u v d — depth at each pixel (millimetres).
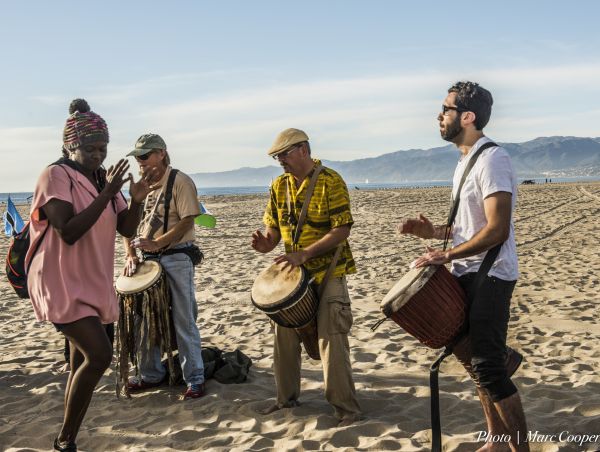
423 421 4652
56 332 7965
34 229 3771
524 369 5926
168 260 5270
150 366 5508
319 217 4613
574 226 19641
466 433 4426
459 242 3768
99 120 3902
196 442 4426
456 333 3725
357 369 6070
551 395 5145
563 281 10336
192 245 5395
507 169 3584
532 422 4566
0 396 5547
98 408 5184
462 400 5059
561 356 6375
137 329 5355
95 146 3863
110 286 3887
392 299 3754
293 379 4961
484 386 3615
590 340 6891
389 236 18109
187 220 5191
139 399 5328
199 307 9234
